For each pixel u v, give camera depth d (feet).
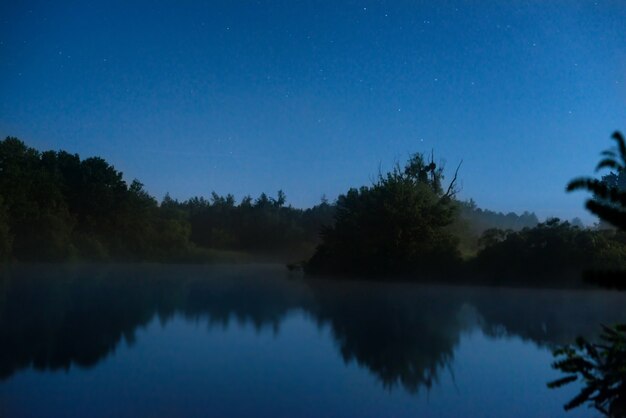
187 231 210.18
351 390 27.63
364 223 110.01
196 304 62.34
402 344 39.27
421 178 129.08
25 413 23.35
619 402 16.70
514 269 90.58
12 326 45.27
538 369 32.09
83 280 97.91
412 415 23.73
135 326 45.93
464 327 46.37
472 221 147.64
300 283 97.30
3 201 145.59
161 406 24.39
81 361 33.24
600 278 12.29
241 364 32.76
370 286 90.68
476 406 25.18
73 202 181.27
